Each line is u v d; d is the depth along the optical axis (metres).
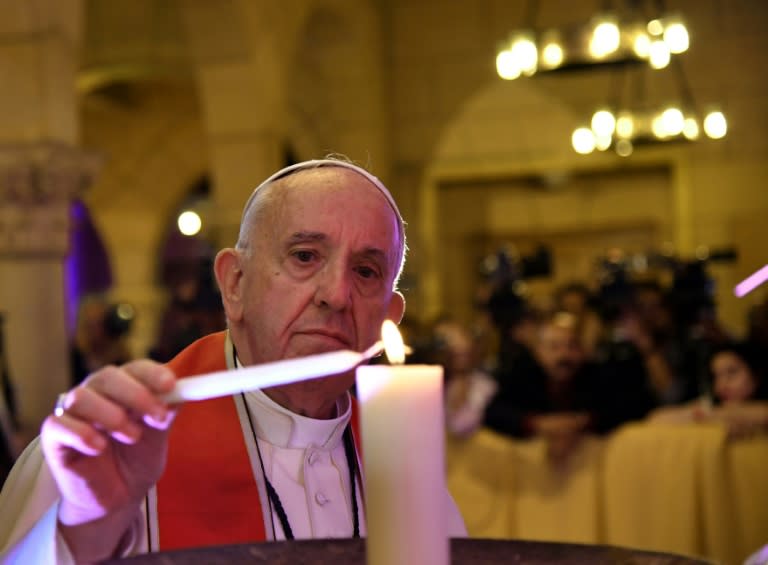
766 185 11.93
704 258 8.70
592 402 4.86
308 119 11.77
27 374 6.56
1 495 1.60
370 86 11.91
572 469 4.66
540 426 4.69
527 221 13.23
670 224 12.76
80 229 16.12
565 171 12.65
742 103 11.98
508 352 6.45
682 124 9.56
